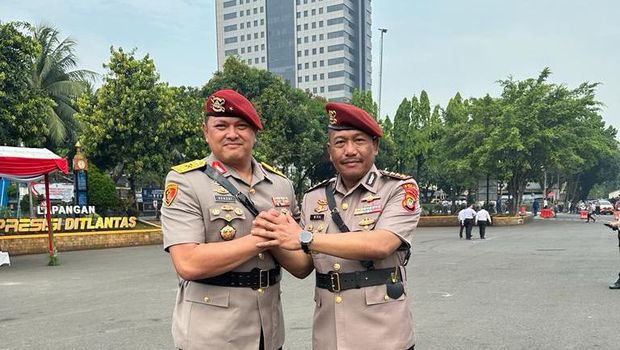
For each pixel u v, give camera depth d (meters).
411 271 9.80
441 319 5.87
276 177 2.67
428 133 31.42
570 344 4.87
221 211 2.38
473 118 26.86
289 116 24.59
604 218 35.22
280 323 2.54
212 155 2.54
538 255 12.35
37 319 6.27
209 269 2.19
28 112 13.64
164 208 2.38
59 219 16.38
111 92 18.81
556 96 25.27
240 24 114.38
